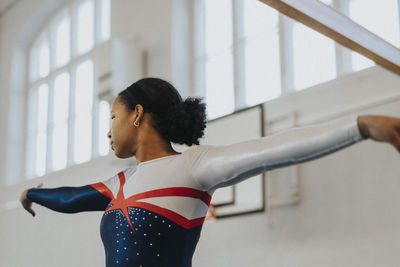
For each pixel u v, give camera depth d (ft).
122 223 4.13
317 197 13.26
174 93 4.53
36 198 5.10
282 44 16.10
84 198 4.73
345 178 12.85
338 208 12.82
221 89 18.20
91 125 22.27
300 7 4.88
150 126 4.46
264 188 14.17
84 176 21.03
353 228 12.44
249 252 14.29
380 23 13.74
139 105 4.46
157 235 4.01
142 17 20.24
